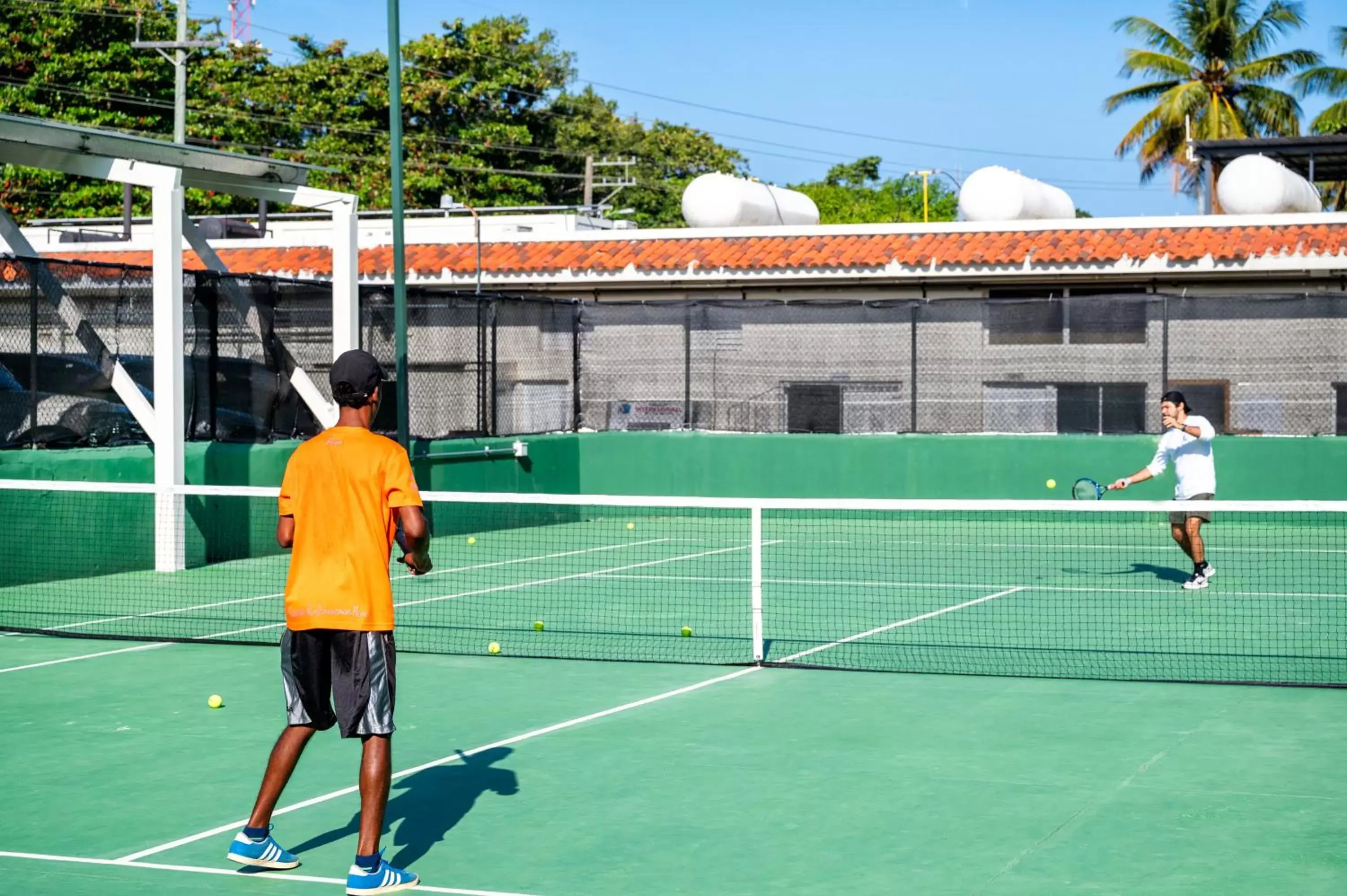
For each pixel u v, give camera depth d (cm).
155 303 1464
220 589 1373
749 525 2073
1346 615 1209
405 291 1675
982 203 2539
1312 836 589
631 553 1720
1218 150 2675
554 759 727
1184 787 667
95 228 3244
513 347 2031
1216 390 1988
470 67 5050
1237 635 1111
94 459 1468
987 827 607
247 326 1641
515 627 1161
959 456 2052
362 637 534
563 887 534
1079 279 2236
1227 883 532
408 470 549
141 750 754
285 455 1662
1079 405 2022
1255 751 735
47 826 618
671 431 2141
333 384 562
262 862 553
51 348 1477
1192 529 1366
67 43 4197
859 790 667
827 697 877
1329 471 1958
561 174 5416
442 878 544
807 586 1409
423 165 4734
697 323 2136
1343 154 2691
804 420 2105
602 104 6462
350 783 683
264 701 873
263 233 2848
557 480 2095
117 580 1438
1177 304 1991
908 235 2345
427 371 1875
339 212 1642
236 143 4606
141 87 4234
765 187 2716
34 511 1406
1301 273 2162
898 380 2075
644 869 554
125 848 586
